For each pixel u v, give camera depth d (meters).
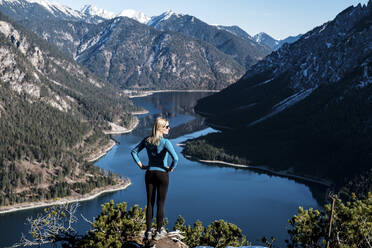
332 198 13.38
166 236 9.96
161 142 8.92
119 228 13.16
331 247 15.05
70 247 13.39
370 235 14.80
